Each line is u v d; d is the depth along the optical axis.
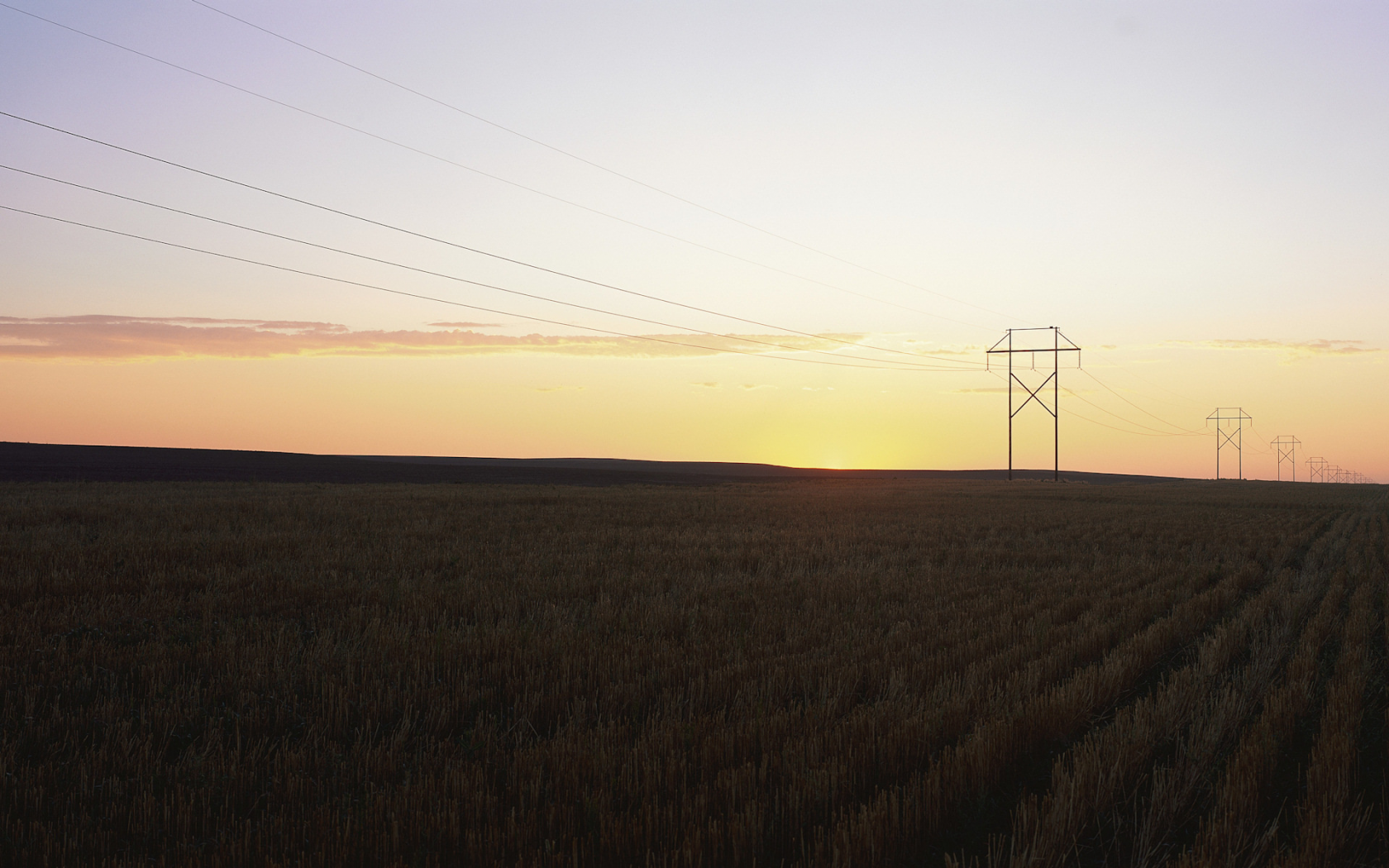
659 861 4.57
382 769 5.89
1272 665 9.23
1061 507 45.25
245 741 6.69
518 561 18.06
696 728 6.52
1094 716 7.86
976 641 10.11
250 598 12.74
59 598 12.36
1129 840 5.30
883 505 43.91
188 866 4.45
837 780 5.53
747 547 22.08
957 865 4.71
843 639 10.23
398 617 11.48
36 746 6.36
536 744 6.53
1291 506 51.88
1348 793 5.70
